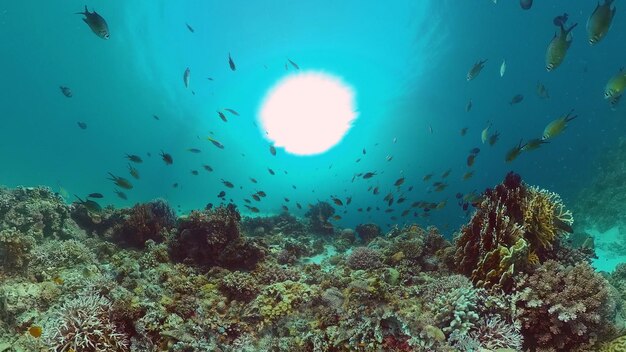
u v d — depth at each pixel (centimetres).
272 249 1101
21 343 475
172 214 1195
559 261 653
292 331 510
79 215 1088
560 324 493
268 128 3200
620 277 914
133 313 518
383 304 524
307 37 3069
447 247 811
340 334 461
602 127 3106
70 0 3062
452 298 515
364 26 3048
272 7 2970
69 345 456
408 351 438
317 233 1443
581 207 2123
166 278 750
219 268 829
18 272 670
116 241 1069
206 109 3516
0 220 912
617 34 3691
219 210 948
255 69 3195
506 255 564
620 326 509
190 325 526
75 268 730
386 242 1048
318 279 762
